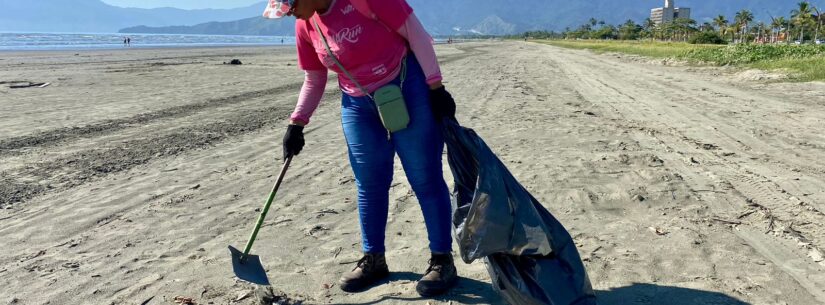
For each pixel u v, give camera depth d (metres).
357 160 3.01
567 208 4.41
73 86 14.91
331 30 2.70
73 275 3.39
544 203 4.55
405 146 2.89
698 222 4.02
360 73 2.80
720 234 3.78
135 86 15.06
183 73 20.00
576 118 9.18
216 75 19.17
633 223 4.03
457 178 2.85
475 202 2.66
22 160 6.46
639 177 5.27
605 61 29.66
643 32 142.12
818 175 5.37
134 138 7.76
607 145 6.89
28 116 9.68
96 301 3.05
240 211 4.55
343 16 2.66
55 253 3.75
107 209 4.67
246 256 3.02
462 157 2.78
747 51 24.42
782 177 5.28
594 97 12.39
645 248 3.56
